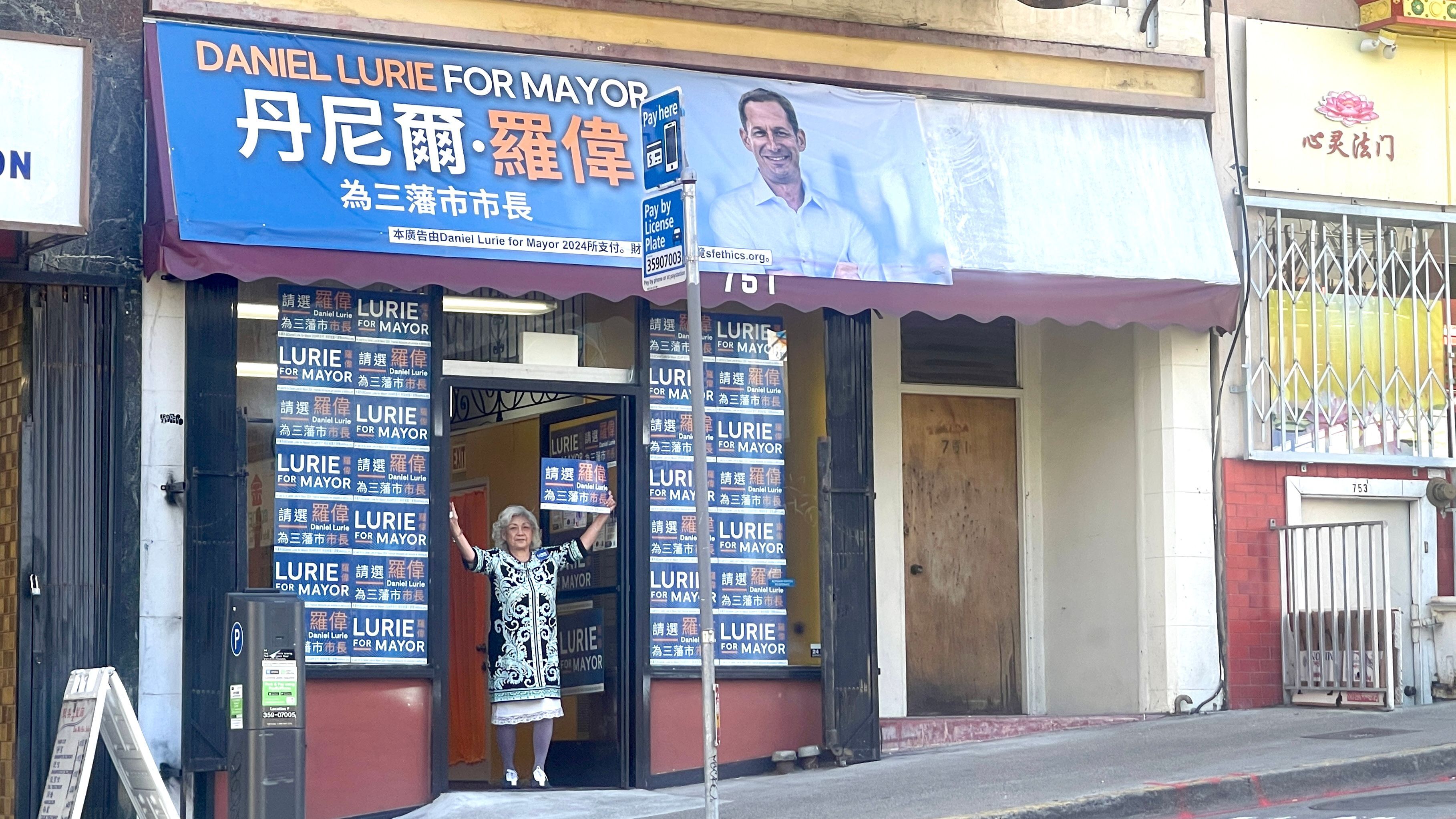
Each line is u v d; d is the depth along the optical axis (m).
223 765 10.60
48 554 10.47
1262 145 13.48
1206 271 12.89
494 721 11.69
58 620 10.45
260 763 9.03
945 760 11.95
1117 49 13.15
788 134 12.10
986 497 14.39
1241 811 10.18
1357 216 13.69
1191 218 13.02
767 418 12.48
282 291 11.27
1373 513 13.80
